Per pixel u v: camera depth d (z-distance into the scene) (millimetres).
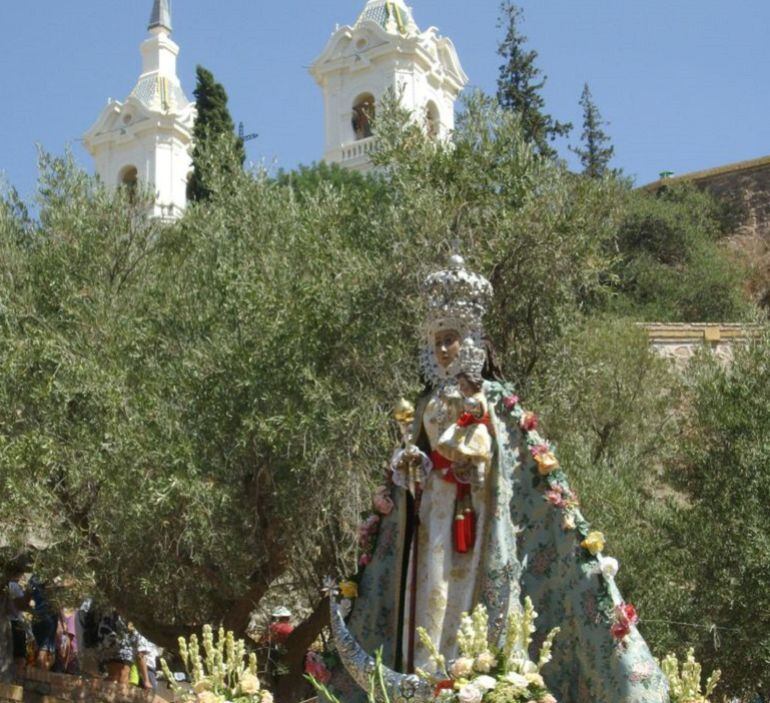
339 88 48750
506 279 14680
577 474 15227
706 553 14781
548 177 15195
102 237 15812
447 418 6090
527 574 5852
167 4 55281
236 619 14602
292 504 14023
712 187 51844
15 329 14367
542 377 14875
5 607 14086
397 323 14273
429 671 5750
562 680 5707
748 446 15070
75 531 13672
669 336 27547
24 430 13711
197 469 13453
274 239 15641
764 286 45469
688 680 6699
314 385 13875
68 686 14266
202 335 14789
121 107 52594
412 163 15516
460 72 50688
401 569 6172
